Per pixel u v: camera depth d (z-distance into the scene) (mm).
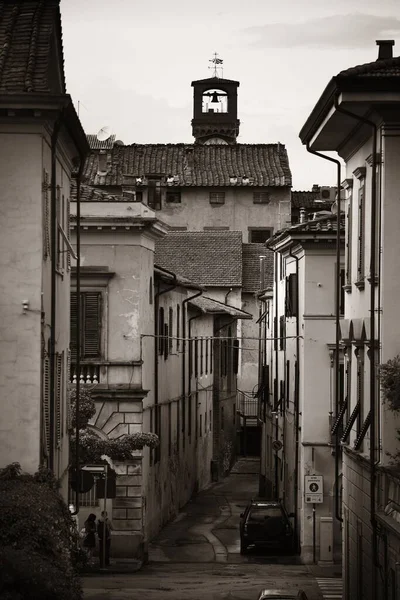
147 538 46125
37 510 22078
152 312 48125
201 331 68438
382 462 26734
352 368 31953
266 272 84750
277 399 59188
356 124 28922
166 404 53250
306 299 47938
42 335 24938
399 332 26531
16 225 24547
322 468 47062
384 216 26484
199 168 93438
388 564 25766
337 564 44906
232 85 105875
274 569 43031
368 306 29125
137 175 92062
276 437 58688
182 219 92125
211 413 74250
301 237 47438
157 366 49406
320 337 47750
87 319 44188
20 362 24625
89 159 93312
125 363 44094
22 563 19984
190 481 64062
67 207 30438
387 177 26406
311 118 29766
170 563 44125
